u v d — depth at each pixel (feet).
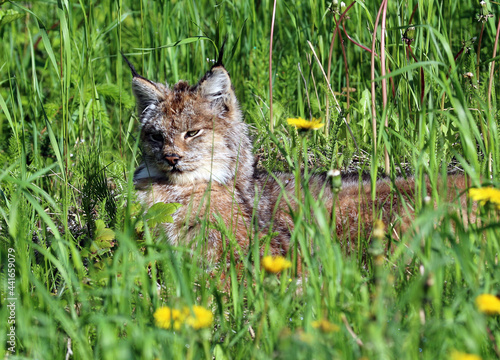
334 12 34.37
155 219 24.97
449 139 30.40
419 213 21.30
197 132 29.78
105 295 18.78
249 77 41.63
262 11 43.47
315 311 18.17
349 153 31.12
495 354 15.97
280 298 18.31
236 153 30.60
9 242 22.18
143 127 30.91
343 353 14.94
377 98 34.99
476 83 28.43
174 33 41.32
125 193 26.96
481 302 14.52
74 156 34.30
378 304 14.52
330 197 29.94
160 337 16.33
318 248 18.83
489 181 19.47
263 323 16.66
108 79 41.16
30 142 34.04
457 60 35.37
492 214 20.79
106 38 43.19
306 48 40.37
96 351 16.80
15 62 43.32
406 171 31.68
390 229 23.26
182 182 30.25
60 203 28.58
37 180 28.94
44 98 40.29
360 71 40.27
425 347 15.46
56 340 17.75
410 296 15.85
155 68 41.83
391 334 14.80
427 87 32.04
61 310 17.24
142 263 17.46
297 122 20.95
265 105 36.37
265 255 21.06
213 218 28.78
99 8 46.42
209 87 30.19
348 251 26.99
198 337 15.57
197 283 22.39
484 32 40.40
